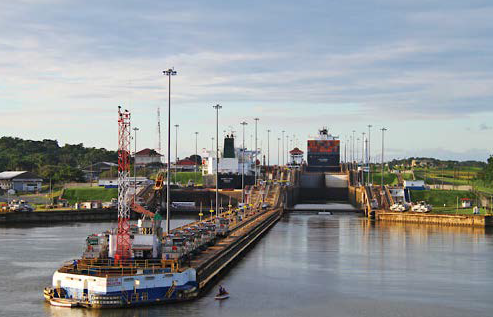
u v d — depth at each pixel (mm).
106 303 86875
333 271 125125
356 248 162125
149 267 93188
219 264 119562
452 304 98312
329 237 189625
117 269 91000
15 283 107938
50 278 112688
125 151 102938
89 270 90188
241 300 97188
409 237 190750
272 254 149375
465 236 194750
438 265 134250
